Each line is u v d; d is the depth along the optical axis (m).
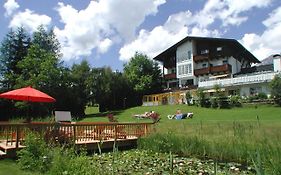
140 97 54.72
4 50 40.50
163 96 49.16
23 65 36.72
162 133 15.51
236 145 11.80
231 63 55.16
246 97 38.38
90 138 14.74
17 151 10.29
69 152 9.26
